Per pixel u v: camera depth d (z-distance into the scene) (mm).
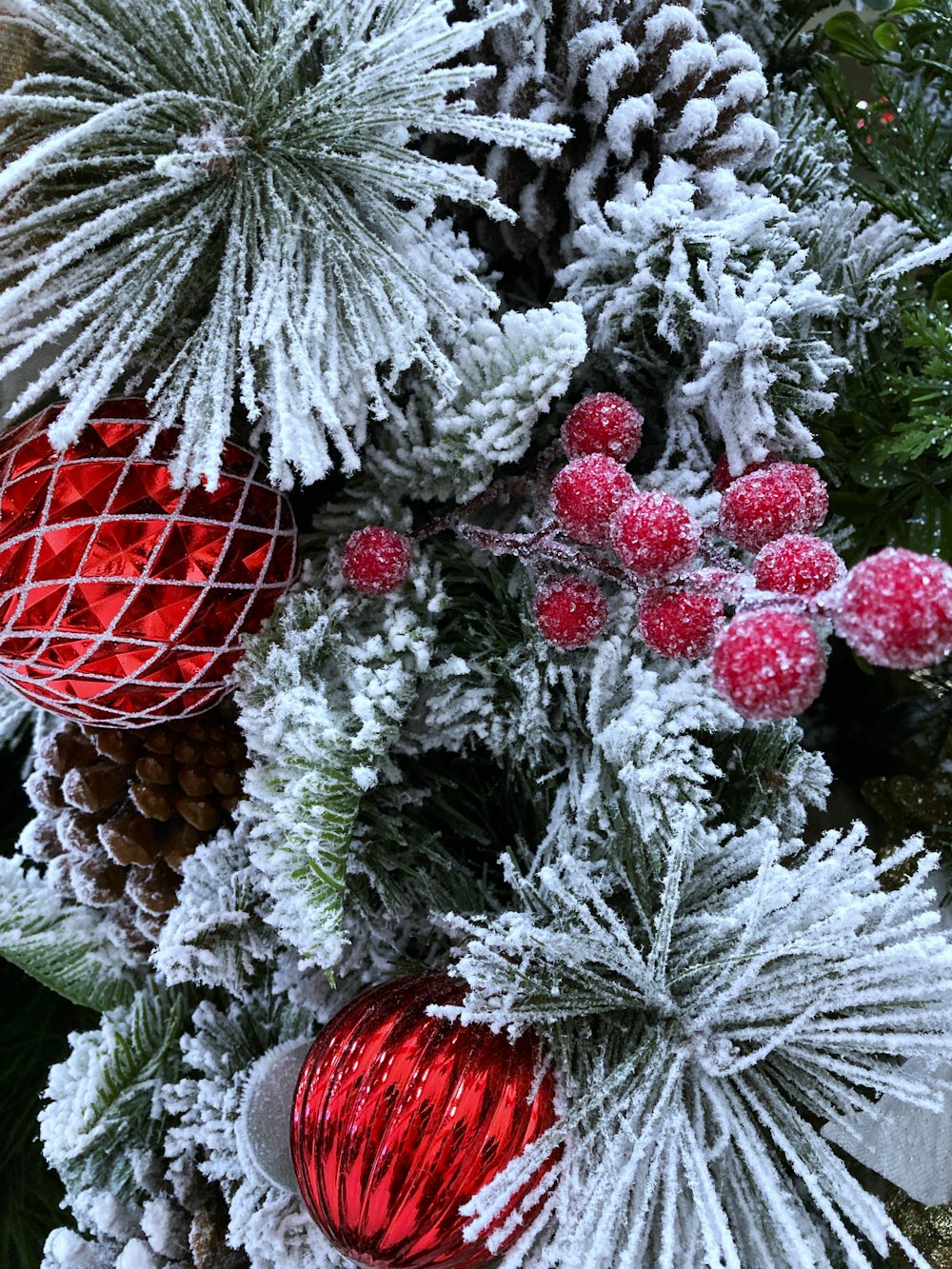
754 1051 342
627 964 337
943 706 459
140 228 337
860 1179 404
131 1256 401
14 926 424
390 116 322
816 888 334
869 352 426
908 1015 321
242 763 414
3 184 270
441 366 343
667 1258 307
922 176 439
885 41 475
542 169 375
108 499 336
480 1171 331
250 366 311
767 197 385
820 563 276
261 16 325
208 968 389
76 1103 406
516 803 420
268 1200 387
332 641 378
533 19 353
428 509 421
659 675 368
